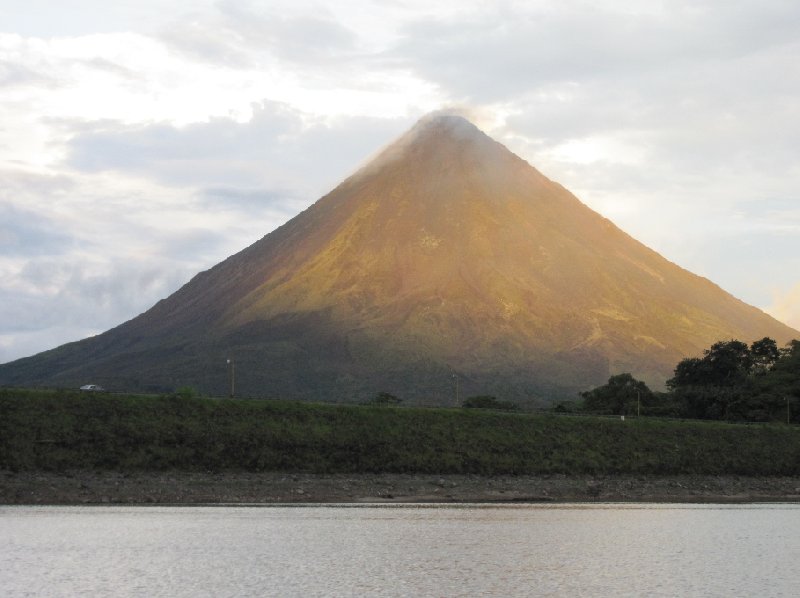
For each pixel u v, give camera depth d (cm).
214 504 11594
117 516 10350
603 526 10662
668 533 10169
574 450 15175
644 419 17250
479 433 15025
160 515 10531
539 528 10306
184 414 13550
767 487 15400
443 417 15288
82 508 10888
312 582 7069
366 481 13075
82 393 13500
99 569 7419
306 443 13600
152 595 6575
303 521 10344
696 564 8200
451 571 7612
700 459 15862
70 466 11938
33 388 13838
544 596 6806
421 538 9262
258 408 14225
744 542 9550
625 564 8144
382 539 9125
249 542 8794
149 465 12331
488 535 9625
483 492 13288
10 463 11700
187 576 7212
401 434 14438
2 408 12544
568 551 8738
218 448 12975
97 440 12494
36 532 9131
